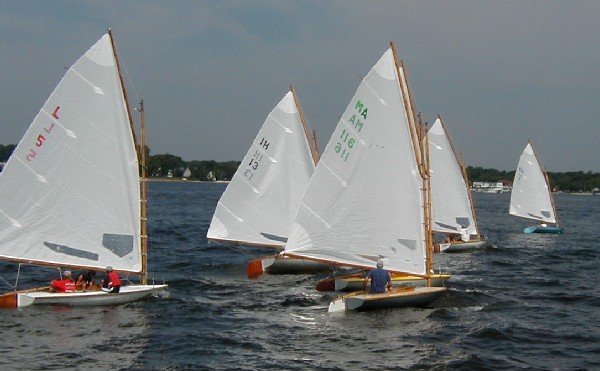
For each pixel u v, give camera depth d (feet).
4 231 85.20
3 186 84.79
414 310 85.97
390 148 89.04
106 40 86.43
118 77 86.79
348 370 62.59
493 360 65.92
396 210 89.10
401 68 88.48
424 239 88.84
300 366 63.67
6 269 120.06
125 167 87.81
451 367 63.67
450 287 106.32
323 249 92.73
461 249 165.37
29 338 70.59
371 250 90.68
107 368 62.28
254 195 127.85
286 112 126.72
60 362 63.46
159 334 74.08
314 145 126.72
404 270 89.20
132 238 88.69
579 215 385.70
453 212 173.58
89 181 87.15
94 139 86.99
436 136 172.45
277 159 127.13
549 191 233.35
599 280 119.75
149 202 409.90
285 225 126.93
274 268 118.21
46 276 113.50
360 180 90.68
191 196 529.04
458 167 173.78
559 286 111.55
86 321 78.13
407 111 87.81
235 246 171.63
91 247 87.56
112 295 86.43
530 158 232.32
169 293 97.30
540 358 66.95
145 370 62.13
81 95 86.38
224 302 92.38
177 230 217.36
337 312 84.48
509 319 83.46
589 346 71.51
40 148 85.71
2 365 61.93
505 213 385.91
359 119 90.58
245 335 74.43
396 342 71.67
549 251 170.50
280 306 89.92
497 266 137.69
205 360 65.31
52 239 86.58
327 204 92.32
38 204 86.02
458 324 79.97
